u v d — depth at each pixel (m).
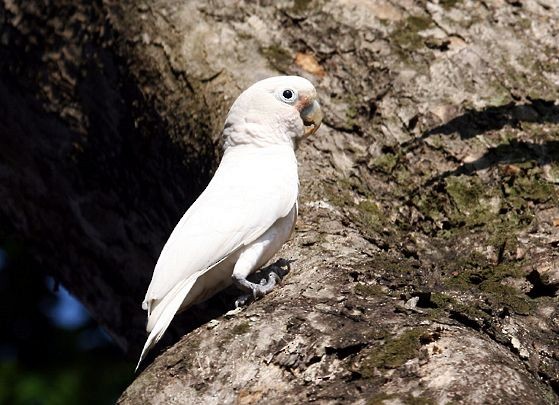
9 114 13.60
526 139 11.34
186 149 11.77
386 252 9.90
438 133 11.49
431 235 10.47
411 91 11.98
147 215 12.56
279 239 8.96
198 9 12.81
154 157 12.22
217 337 8.02
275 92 9.56
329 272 8.86
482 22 12.76
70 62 13.05
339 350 7.54
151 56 12.45
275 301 8.41
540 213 10.49
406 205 10.83
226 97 11.82
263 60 12.34
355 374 7.27
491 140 11.37
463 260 9.90
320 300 8.35
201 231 8.60
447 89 11.98
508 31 12.67
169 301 8.36
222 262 8.77
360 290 8.52
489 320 8.25
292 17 12.77
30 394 17.11
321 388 7.29
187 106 11.94
